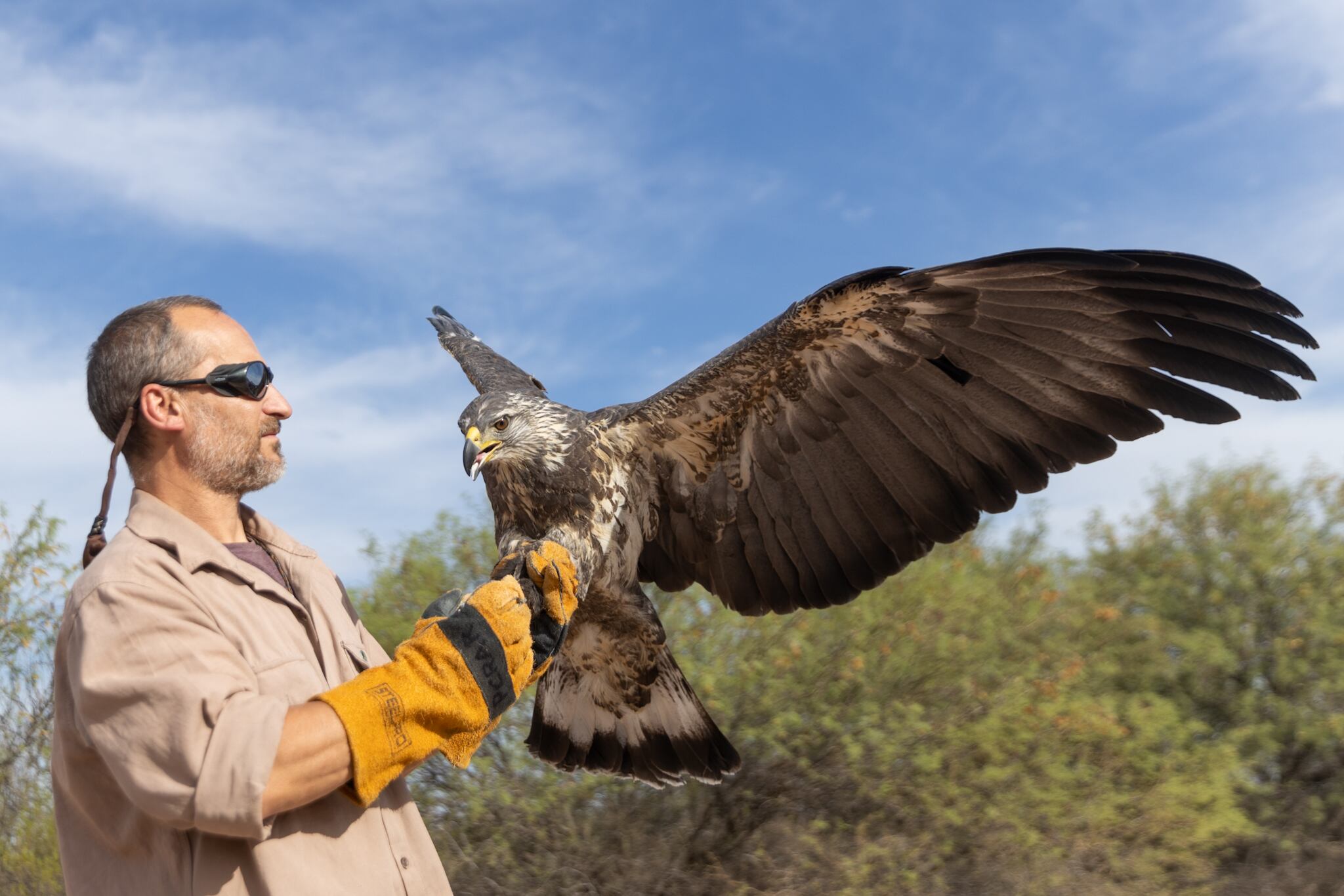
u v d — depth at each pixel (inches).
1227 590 519.2
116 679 81.5
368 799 83.9
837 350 140.3
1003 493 137.6
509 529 158.6
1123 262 122.3
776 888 326.3
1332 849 433.1
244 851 84.6
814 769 343.0
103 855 89.7
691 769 157.9
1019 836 345.1
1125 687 481.4
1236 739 461.4
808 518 150.6
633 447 153.9
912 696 359.9
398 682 85.7
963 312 133.5
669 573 160.1
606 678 161.3
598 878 328.5
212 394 96.7
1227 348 123.0
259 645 91.6
